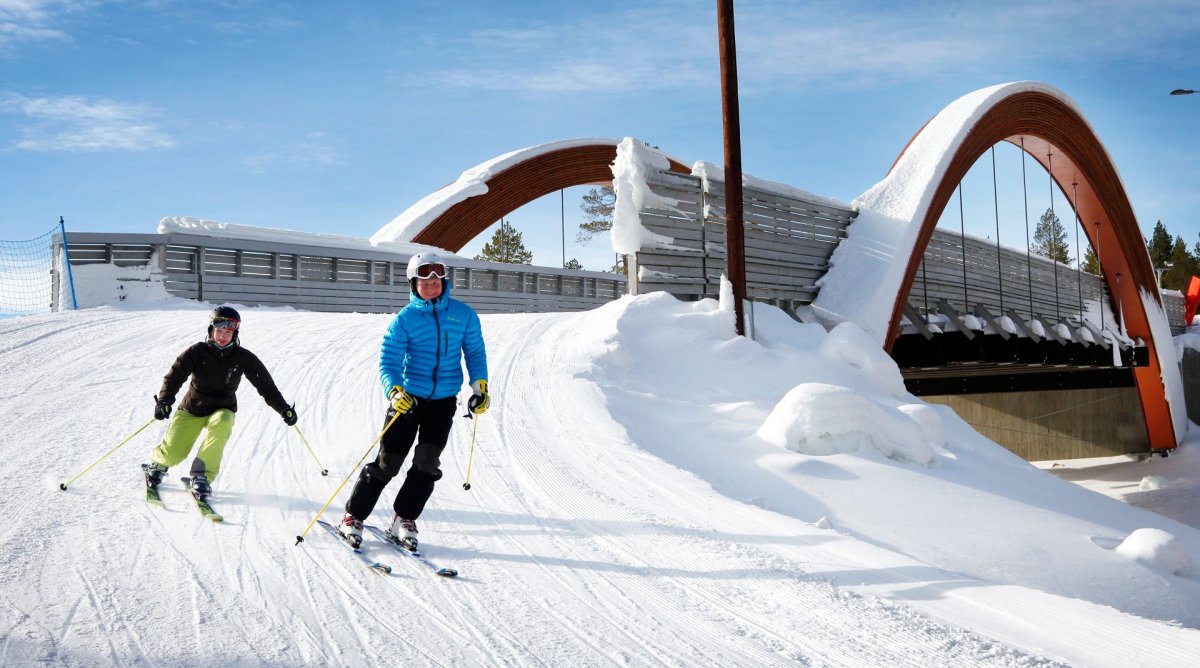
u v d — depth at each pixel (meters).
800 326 15.45
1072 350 26.66
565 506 6.20
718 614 4.07
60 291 19.09
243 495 6.15
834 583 4.63
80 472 6.71
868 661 3.51
